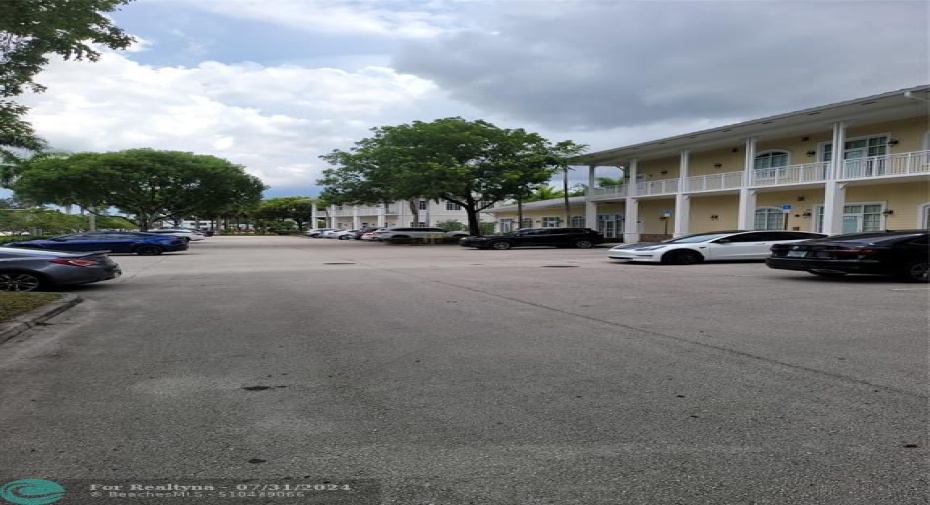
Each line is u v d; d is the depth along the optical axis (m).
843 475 3.33
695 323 7.84
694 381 5.13
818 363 5.64
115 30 8.77
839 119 25.38
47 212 43.00
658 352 6.22
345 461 3.61
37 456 3.69
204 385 5.18
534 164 37.94
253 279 14.65
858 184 26.12
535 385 5.09
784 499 3.08
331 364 5.88
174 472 3.47
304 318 8.59
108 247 26.25
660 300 10.05
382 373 5.54
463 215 77.88
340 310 9.30
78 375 5.52
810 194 29.42
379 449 3.78
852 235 13.05
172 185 43.38
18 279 11.52
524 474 3.41
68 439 3.95
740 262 18.97
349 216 92.44
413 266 18.84
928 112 24.06
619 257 19.70
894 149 25.66
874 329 7.21
